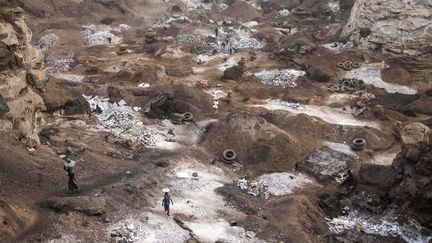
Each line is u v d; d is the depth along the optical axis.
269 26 82.31
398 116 48.28
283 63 61.75
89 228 25.77
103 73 59.16
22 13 37.31
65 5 84.88
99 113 44.78
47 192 28.62
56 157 33.44
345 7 86.75
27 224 25.02
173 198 31.02
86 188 29.91
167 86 50.06
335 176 36.81
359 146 40.81
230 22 81.12
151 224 27.25
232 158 37.81
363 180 34.56
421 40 60.62
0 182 27.78
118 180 31.86
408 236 30.00
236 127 41.00
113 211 27.86
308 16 85.06
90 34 76.25
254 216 29.59
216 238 26.94
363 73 58.56
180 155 37.38
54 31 74.69
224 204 31.45
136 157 36.69
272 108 49.56
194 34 73.62
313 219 30.55
